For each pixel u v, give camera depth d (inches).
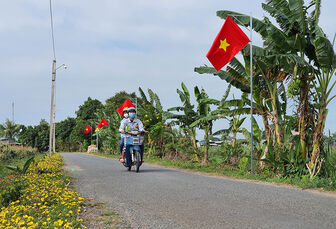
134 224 167.9
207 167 524.1
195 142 682.2
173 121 704.4
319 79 369.7
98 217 185.0
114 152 1327.5
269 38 384.8
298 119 389.1
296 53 388.2
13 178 327.6
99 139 2053.4
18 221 163.2
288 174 371.9
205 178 356.8
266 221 163.2
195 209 195.8
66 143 3068.4
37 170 446.9
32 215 184.7
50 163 555.5
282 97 450.3
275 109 419.5
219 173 431.2
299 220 163.3
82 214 193.6
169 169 494.6
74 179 370.9
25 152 1083.3
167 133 795.4
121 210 200.8
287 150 395.9
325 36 362.3
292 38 376.5
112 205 216.5
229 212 185.0
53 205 209.0
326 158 354.9
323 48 341.1
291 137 410.0
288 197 229.3
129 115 445.1
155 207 205.5
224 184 303.1
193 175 391.2
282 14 383.9
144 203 219.1
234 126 577.9
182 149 698.2
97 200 236.1
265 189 269.9
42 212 187.8
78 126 2556.6
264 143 491.2
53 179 350.3
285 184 315.9
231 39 390.6
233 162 525.0
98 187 299.4
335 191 264.7
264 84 436.8
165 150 800.3
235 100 468.1
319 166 348.5
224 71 457.1
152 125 785.6
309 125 373.1
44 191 245.9
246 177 375.2
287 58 361.7
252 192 253.8
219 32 390.3
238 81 455.5
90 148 1873.8
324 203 206.2
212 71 460.4
